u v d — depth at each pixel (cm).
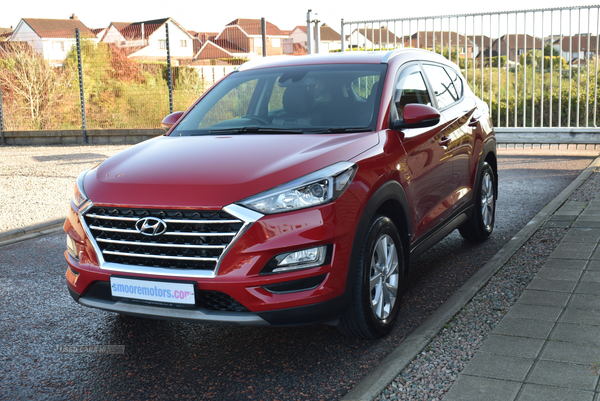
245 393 277
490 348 287
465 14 1155
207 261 280
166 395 279
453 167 439
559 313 326
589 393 238
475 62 1173
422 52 470
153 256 284
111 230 292
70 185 916
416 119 349
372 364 302
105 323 376
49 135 1712
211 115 410
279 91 403
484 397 241
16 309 404
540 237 500
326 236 281
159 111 1661
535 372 259
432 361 282
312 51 1240
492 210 548
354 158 310
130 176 306
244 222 271
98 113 1684
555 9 1109
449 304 359
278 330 352
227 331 355
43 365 315
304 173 288
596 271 397
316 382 284
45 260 527
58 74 1752
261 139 342
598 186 717
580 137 1134
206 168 301
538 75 1217
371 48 1225
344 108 371
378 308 325
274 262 275
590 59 1173
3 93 1769
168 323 372
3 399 278
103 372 305
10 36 1817
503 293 372
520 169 962
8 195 835
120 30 1638
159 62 1639
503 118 1280
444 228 427
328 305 286
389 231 330
